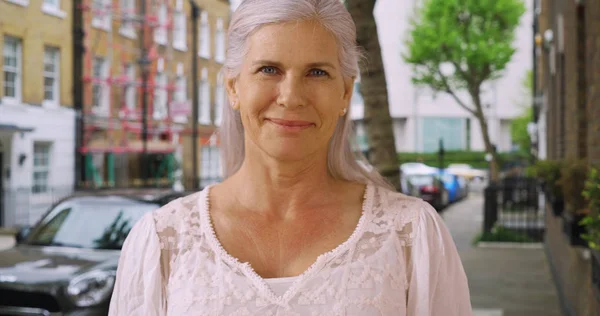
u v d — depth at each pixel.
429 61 25.38
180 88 29.11
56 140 21.03
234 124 2.00
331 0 1.68
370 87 5.05
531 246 12.94
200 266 1.69
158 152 26.45
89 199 6.45
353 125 1.99
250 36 1.69
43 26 20.52
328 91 1.68
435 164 45.94
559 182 6.26
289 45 1.65
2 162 18.69
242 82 1.71
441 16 24.55
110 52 24.05
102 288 5.21
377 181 1.96
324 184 1.82
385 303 1.61
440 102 49.12
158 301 1.73
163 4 27.83
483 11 23.97
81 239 5.97
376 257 1.66
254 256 1.71
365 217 1.73
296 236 1.73
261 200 1.78
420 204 1.77
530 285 8.98
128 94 25.44
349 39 1.71
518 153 43.28
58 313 5.09
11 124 18.55
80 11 22.19
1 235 15.86
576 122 6.64
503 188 15.34
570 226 6.00
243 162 1.95
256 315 1.61
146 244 1.77
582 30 6.55
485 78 24.77
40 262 5.51
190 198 1.85
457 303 1.73
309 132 1.69
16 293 5.17
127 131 25.17
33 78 20.09
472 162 46.41
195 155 29.39
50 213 6.43
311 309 1.60
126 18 24.70
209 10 31.36
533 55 23.59
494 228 14.23
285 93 1.65
